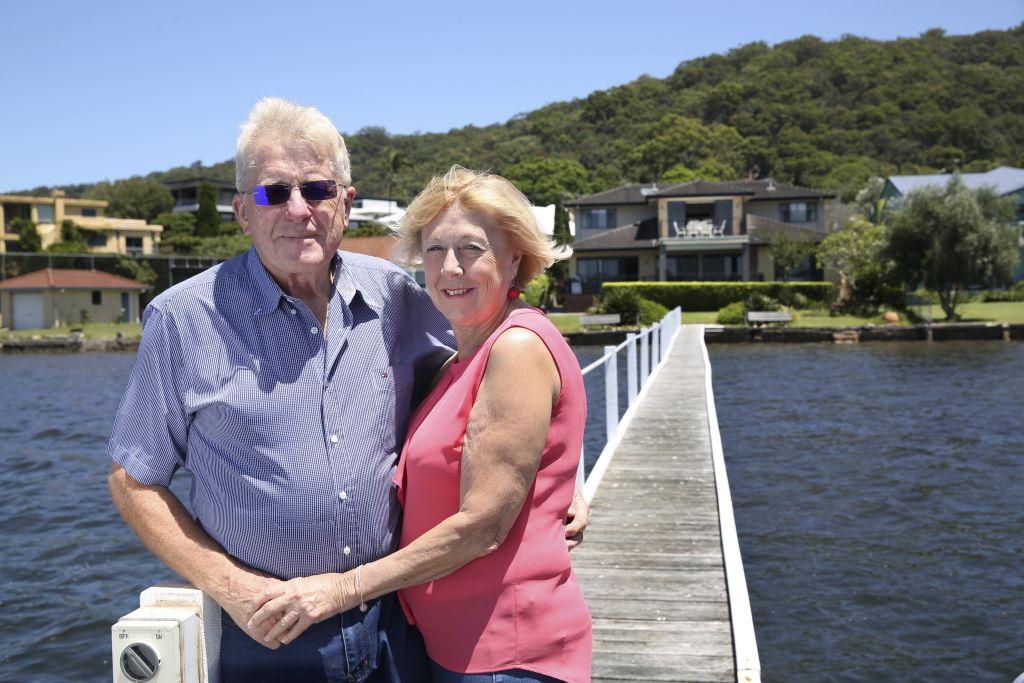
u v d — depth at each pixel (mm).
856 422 16734
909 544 9047
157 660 1852
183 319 2104
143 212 91875
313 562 2123
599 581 5691
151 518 2092
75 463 14898
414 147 133375
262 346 2123
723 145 102500
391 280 2395
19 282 49656
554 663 2121
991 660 6395
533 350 2059
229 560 2084
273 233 2131
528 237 2238
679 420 12102
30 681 6449
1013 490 11281
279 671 2125
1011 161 102188
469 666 2121
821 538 9297
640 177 98062
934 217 35062
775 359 29094
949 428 15906
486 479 2018
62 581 8508
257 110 2213
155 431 2102
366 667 2158
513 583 2100
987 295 42938
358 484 2146
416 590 2205
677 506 7566
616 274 50031
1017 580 7941
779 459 13492
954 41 130250
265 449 2094
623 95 123000
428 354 2428
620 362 29500
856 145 105125
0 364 36312
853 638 6793
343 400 2170
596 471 8523
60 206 72438
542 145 117375
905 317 37969
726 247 47531
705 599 5328
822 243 44781
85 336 44781
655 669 4371
